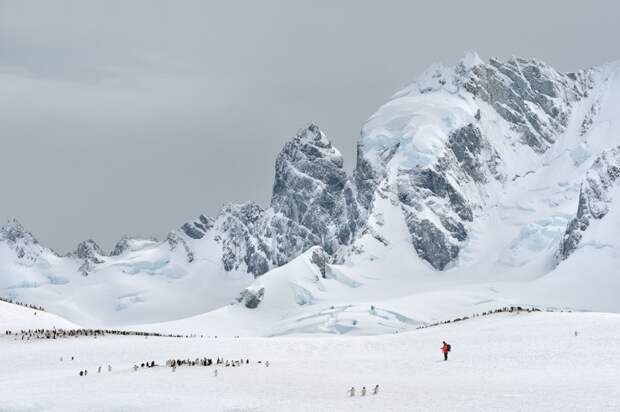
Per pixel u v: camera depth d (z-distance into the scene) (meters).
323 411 101.88
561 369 124.69
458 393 109.25
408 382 119.81
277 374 128.88
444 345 139.25
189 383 121.75
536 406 99.19
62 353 155.25
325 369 134.38
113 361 147.62
